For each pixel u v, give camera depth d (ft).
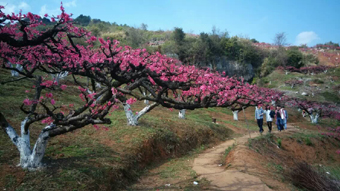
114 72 18.94
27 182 16.58
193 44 131.13
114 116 39.58
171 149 34.60
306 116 95.55
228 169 26.63
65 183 17.38
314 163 42.19
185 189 21.13
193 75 20.75
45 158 20.58
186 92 24.26
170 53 123.34
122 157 25.00
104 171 20.84
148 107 36.47
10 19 14.16
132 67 19.60
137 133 31.94
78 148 24.59
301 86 127.85
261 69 155.63
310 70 153.79
